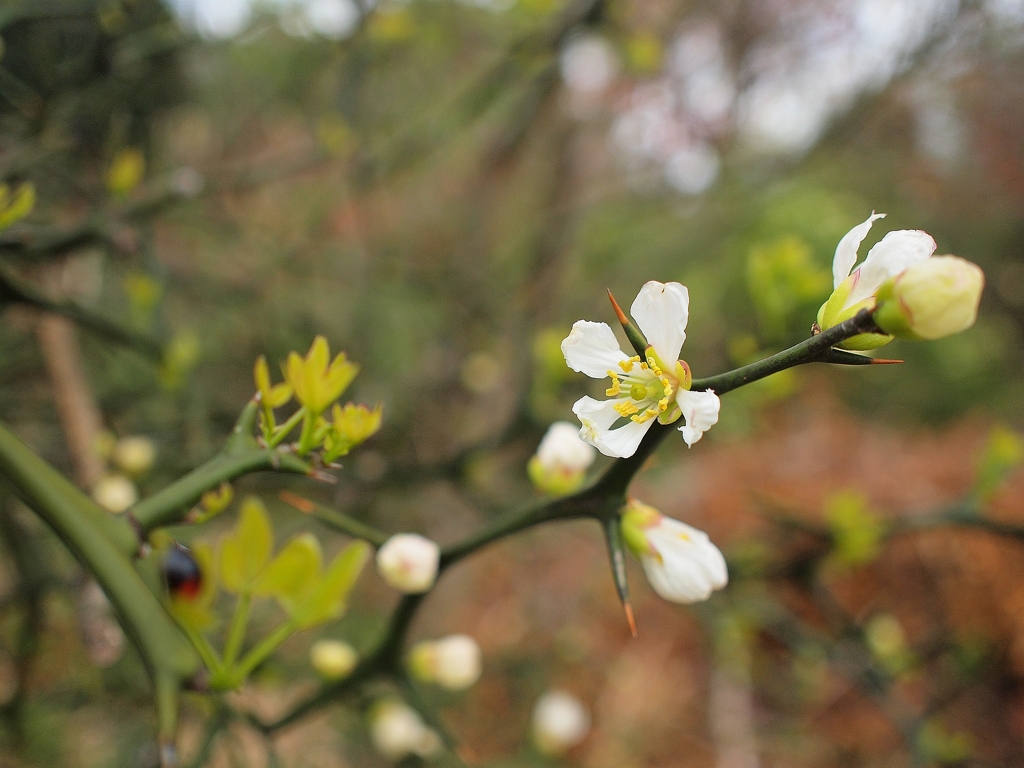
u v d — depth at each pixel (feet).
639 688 2.39
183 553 0.57
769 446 3.24
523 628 2.54
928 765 1.16
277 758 0.77
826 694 2.23
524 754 1.90
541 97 2.34
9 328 1.38
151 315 1.23
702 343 2.71
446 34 2.14
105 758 1.53
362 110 2.08
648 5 2.80
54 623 1.36
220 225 1.94
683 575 0.59
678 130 2.89
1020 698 2.14
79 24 1.38
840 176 3.79
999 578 2.30
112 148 1.40
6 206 0.71
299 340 2.05
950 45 2.63
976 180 3.80
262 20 1.82
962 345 4.16
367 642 1.88
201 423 1.28
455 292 2.45
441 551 0.73
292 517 2.00
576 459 0.75
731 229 3.08
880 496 3.00
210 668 0.59
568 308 2.94
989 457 1.09
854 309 0.53
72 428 1.20
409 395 2.24
